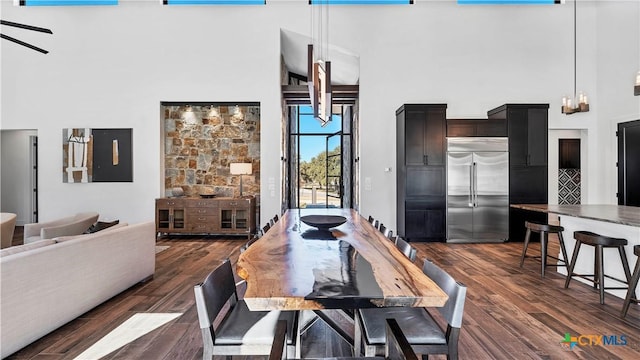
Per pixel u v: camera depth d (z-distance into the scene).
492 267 4.19
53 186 6.23
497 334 2.41
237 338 1.48
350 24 6.26
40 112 6.22
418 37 6.27
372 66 6.27
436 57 6.26
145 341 2.30
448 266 4.24
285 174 7.20
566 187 7.01
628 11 5.58
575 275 3.33
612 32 5.88
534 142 5.68
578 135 6.56
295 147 8.66
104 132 6.21
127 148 6.21
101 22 6.23
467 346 2.24
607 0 5.96
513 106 5.65
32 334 2.18
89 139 6.21
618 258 3.15
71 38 6.22
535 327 2.52
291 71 8.06
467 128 5.67
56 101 6.21
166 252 5.09
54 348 2.20
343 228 2.73
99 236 2.84
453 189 5.65
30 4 5.41
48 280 2.30
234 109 6.88
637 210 3.38
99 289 2.82
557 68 6.24
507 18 6.25
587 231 3.45
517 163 5.68
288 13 6.24
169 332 2.44
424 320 1.63
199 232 6.12
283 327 1.23
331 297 1.23
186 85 6.23
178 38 6.24
